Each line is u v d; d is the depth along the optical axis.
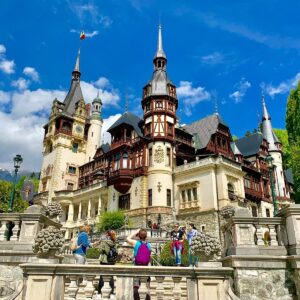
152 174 37.38
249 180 45.06
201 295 7.05
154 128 39.41
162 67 44.00
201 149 41.25
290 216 9.82
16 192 47.44
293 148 33.59
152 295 8.09
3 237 10.95
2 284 10.05
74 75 67.50
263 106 63.50
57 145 56.31
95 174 49.22
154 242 22.84
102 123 64.12
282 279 9.41
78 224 45.50
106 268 7.20
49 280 7.14
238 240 9.96
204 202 34.44
